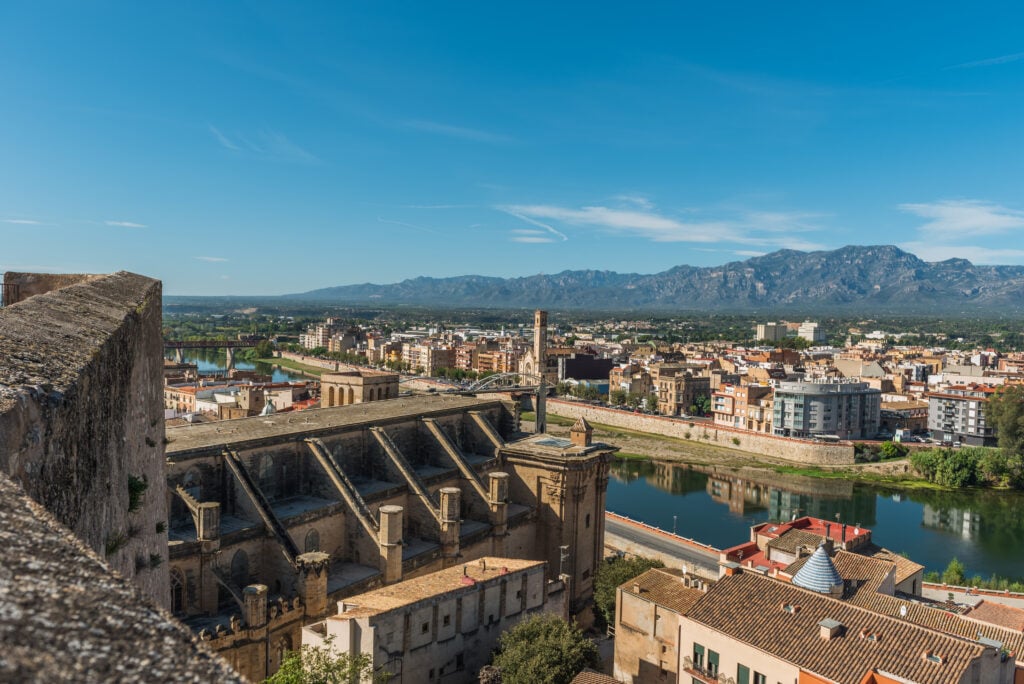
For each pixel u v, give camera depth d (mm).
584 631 101688
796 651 56844
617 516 140000
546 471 102562
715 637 61781
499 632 68625
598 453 105812
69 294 27750
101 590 7582
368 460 92750
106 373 21062
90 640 6516
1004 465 194875
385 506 77625
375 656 56562
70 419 15242
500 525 94625
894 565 77938
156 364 40406
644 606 75438
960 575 115188
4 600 6488
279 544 69625
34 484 12391
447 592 63062
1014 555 142875
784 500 181125
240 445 75750
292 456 82062
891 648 54438
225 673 6977
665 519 161375
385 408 106562
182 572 63188
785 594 63844
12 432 11188
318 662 50969
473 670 65812
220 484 73500
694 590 76125
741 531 153000
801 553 91375
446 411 108375
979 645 52469
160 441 41219
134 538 30312
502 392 155875
